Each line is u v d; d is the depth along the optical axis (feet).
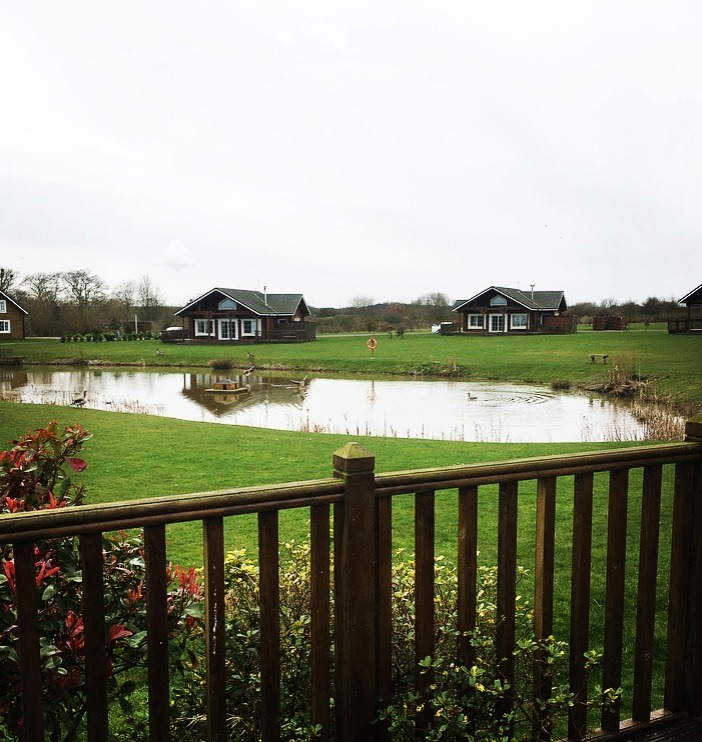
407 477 6.24
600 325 205.87
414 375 119.44
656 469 7.49
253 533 22.31
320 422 65.21
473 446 42.70
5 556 6.29
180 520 5.31
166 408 77.20
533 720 6.97
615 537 7.36
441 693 6.33
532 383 104.06
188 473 33.27
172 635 6.89
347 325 252.21
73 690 6.15
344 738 6.29
